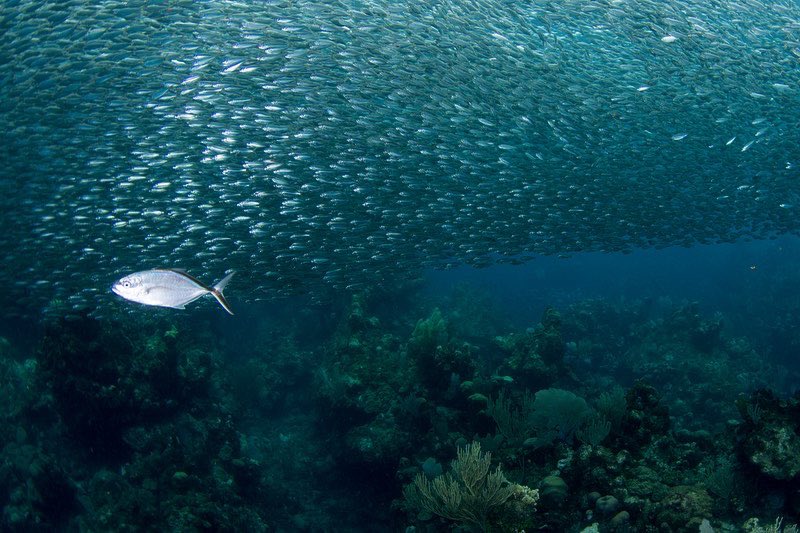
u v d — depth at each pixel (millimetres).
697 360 18234
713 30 15430
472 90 14312
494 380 11859
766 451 5180
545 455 7676
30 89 12023
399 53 13539
